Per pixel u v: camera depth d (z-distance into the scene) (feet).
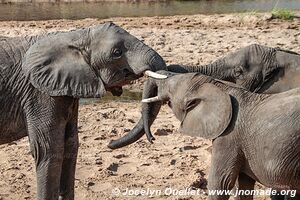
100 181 40.93
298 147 29.27
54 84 30.73
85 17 122.21
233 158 30.66
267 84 38.29
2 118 31.48
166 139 48.96
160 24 101.24
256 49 38.68
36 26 101.50
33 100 31.22
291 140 29.30
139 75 30.71
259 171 30.42
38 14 127.85
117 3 146.41
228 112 30.32
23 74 31.27
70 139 32.96
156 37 88.79
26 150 46.65
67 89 30.73
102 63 30.58
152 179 41.24
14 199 38.40
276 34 90.63
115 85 31.09
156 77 30.17
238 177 33.35
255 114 30.45
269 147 29.71
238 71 38.34
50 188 31.55
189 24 100.63
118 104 61.36
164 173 42.16
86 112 57.41
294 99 30.12
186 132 31.22
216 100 30.60
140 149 46.50
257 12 112.47
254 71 38.19
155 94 35.86
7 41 32.27
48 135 31.22
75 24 103.40
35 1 147.95
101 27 30.94
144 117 36.01
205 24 100.89
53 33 32.37
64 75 30.78
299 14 108.78
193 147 47.03
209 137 30.50
